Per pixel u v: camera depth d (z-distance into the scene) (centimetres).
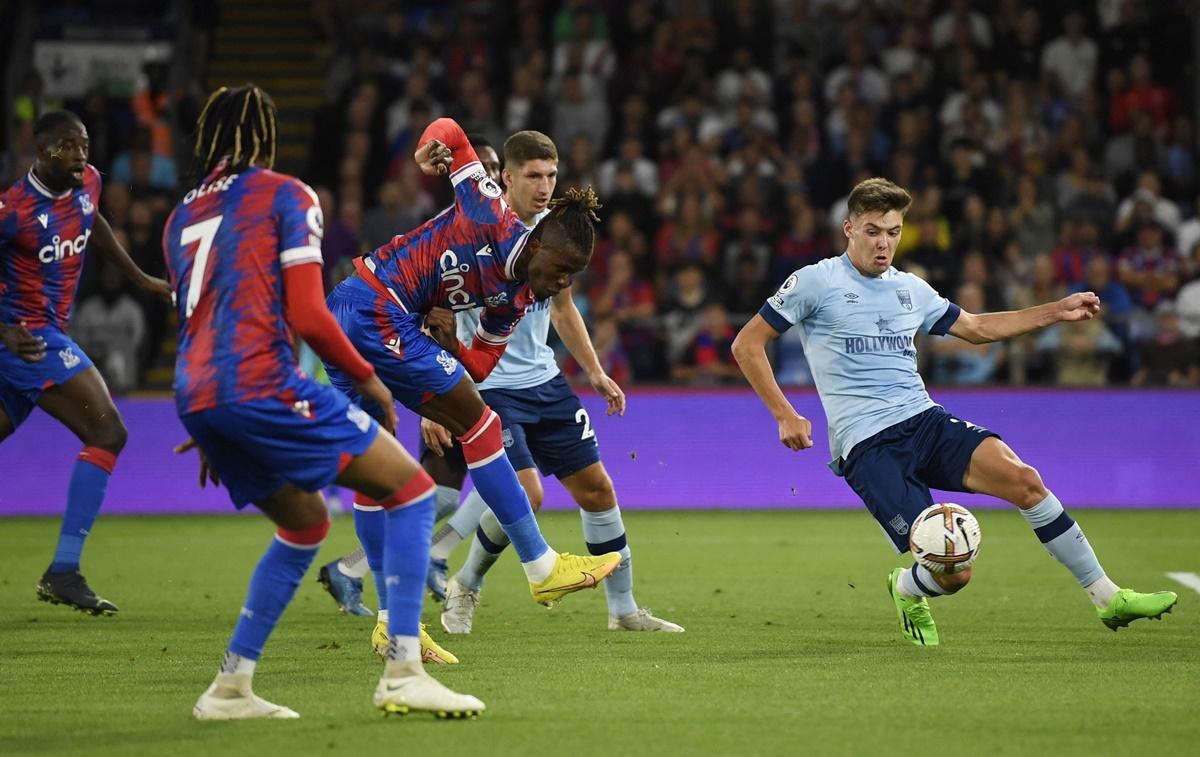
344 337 1594
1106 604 2267
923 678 1945
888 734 1583
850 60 6588
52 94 6625
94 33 6688
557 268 1978
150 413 5206
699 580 3238
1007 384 5216
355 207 5703
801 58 6556
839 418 2330
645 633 2434
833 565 3534
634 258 5688
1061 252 5597
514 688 1875
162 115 6475
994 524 4647
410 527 1658
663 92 6531
